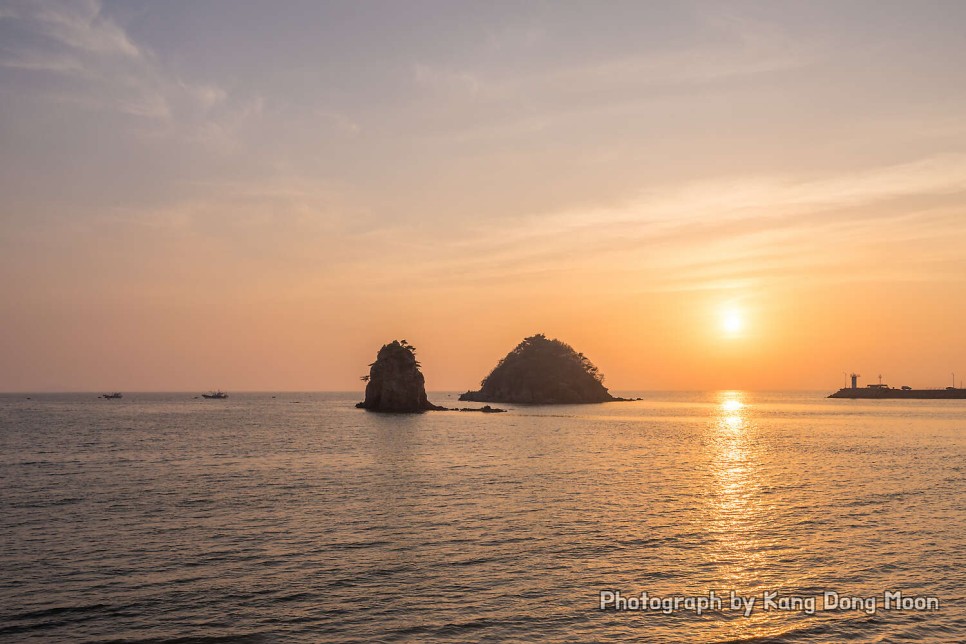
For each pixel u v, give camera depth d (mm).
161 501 44531
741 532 35531
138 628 22594
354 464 66062
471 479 55250
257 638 21844
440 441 94500
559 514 40156
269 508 42094
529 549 32000
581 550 31844
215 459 70312
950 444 92375
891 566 29312
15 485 51562
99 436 101625
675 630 22547
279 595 25656
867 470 62000
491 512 40781
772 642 21703
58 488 50094
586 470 61531
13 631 22312
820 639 21922
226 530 35906
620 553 31375
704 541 33594
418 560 30156
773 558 30578
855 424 145500
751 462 69000
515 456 74250
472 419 160000
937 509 41875
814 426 138375
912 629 22688
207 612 23984
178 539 33938
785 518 39125
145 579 27516
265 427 125312
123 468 62406
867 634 22297
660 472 60219
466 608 24344
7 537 34406
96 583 27031
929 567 29141
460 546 32531
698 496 46750
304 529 36156
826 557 30750
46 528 36438
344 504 43500
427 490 49344
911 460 71062
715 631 22500
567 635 22125
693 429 126500
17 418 158375
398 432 112812
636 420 162125
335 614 23797
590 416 182125
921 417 178875
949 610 24312
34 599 25234
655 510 41500
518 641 21672
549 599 25266
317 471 60438
